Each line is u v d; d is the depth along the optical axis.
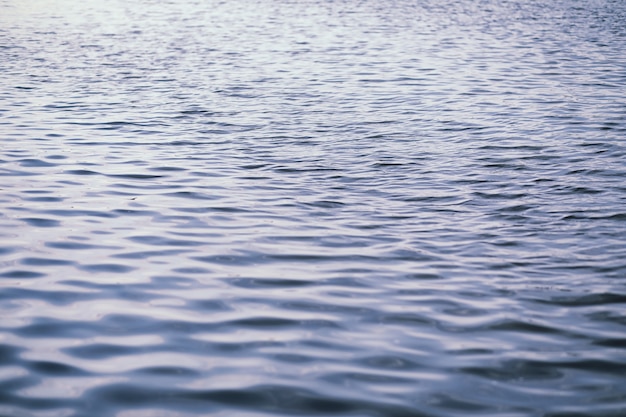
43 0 40.44
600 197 10.91
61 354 6.38
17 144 13.55
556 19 33.00
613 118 15.69
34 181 11.46
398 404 5.72
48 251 8.75
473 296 7.71
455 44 25.88
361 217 10.15
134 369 6.16
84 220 9.84
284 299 7.59
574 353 6.55
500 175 12.02
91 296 7.57
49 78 19.83
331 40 26.62
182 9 36.50
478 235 9.48
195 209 10.36
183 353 6.45
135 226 9.66
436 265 8.52
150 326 6.94
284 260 8.62
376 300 7.60
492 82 19.58
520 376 6.16
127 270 8.25
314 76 20.27
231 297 7.61
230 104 17.08
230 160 12.83
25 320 7.00
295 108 16.73
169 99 17.55
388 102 17.33
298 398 5.78
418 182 11.70
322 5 37.88
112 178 11.70
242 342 6.67
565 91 18.47
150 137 14.25
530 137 14.27
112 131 14.64
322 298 7.62
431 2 39.47
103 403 5.65
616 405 5.73
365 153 13.32
